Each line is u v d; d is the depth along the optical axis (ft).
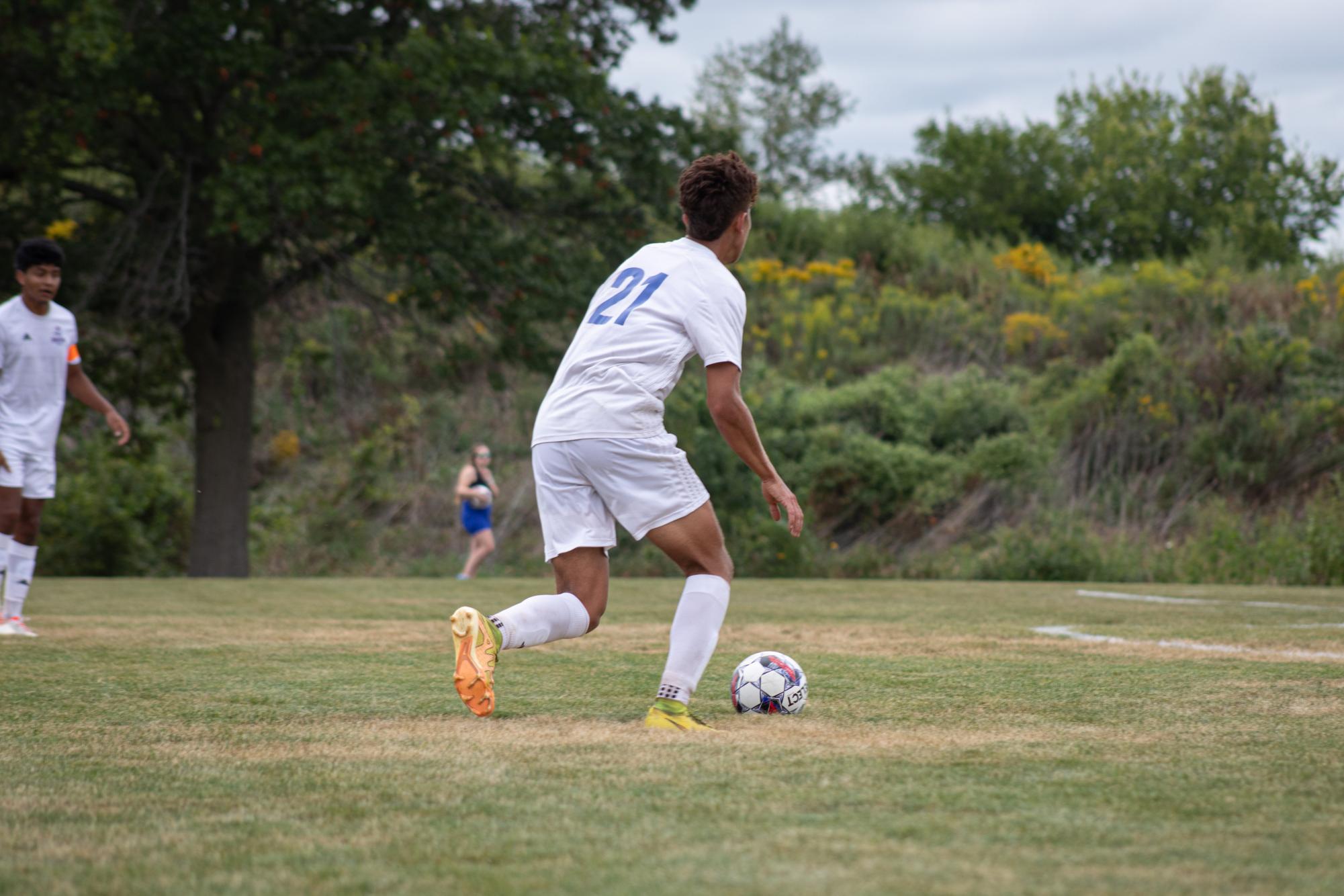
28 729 31.91
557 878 17.83
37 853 19.42
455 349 161.27
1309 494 171.22
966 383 190.60
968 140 319.47
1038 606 86.94
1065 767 26.35
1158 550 152.76
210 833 20.67
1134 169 313.53
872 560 160.25
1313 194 311.88
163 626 66.33
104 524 177.47
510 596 95.91
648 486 34.04
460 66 144.15
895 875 17.87
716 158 35.45
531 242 151.12
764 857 18.90
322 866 18.54
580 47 162.81
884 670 46.42
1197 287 229.66
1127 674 44.91
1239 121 318.86
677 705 32.89
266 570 180.75
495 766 26.45
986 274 253.44
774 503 34.40
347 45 152.87
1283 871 18.08
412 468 206.28
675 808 22.38
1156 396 186.91
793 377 211.82
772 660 35.96
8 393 60.23
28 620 70.08
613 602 88.22
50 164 147.23
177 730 31.68
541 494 35.45
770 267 240.73
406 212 146.10
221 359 158.71
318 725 32.48
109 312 155.12
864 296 243.40
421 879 17.87
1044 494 173.27
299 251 154.61
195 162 147.02
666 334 34.22
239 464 159.43
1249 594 104.83
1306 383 187.42
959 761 27.09
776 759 27.27
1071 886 17.26
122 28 134.62
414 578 160.86
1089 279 253.03
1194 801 22.99
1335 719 33.73
